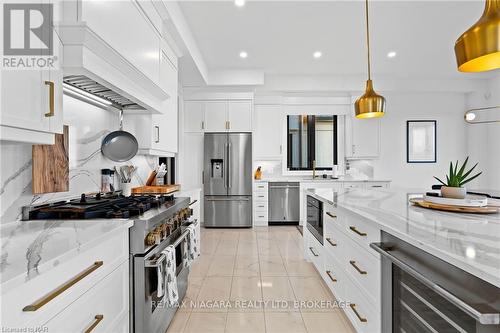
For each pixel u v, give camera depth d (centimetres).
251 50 462
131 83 207
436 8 337
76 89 198
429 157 634
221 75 553
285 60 508
